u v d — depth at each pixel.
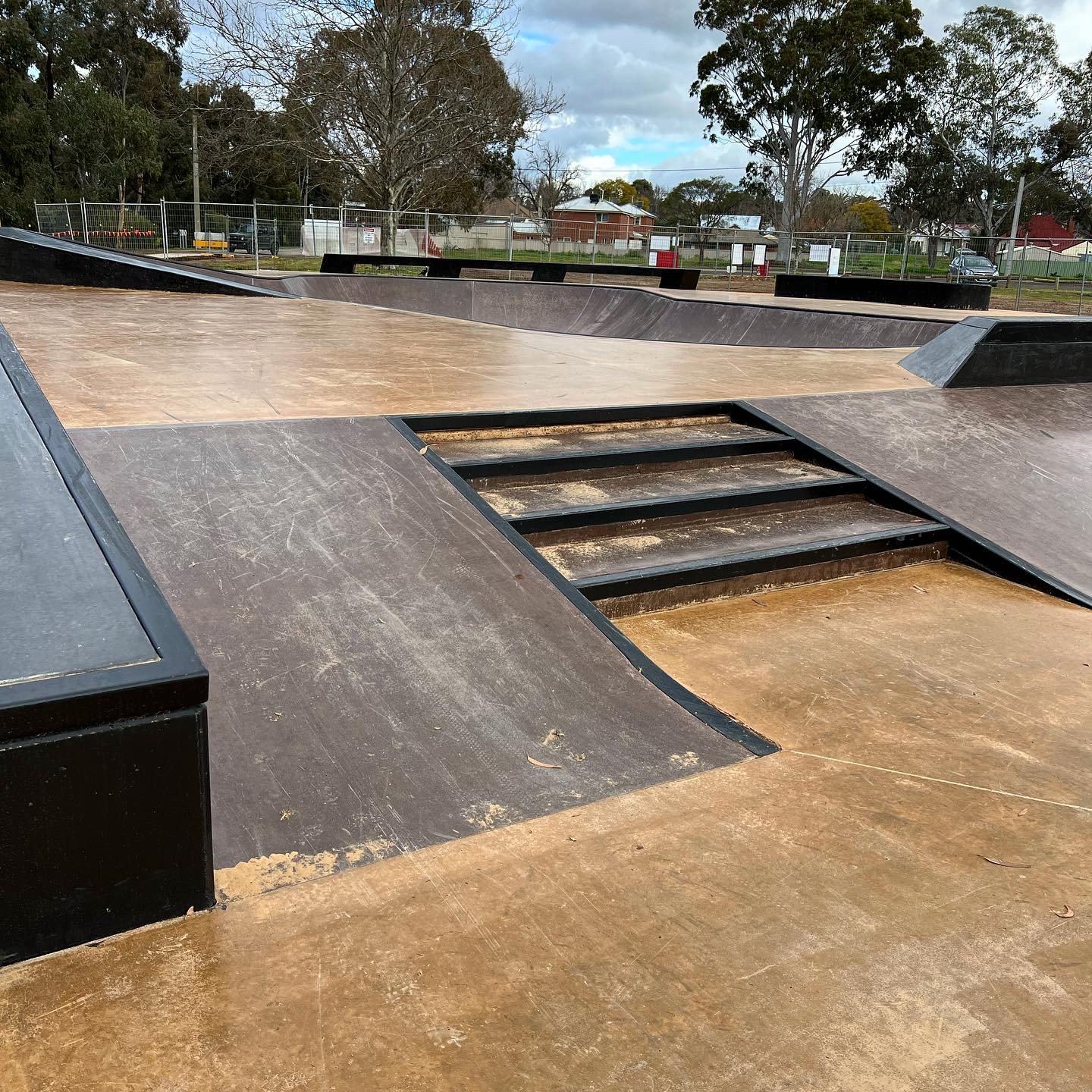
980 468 6.05
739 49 43.78
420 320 10.52
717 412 6.05
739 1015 1.79
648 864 2.29
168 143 48.66
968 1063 1.69
